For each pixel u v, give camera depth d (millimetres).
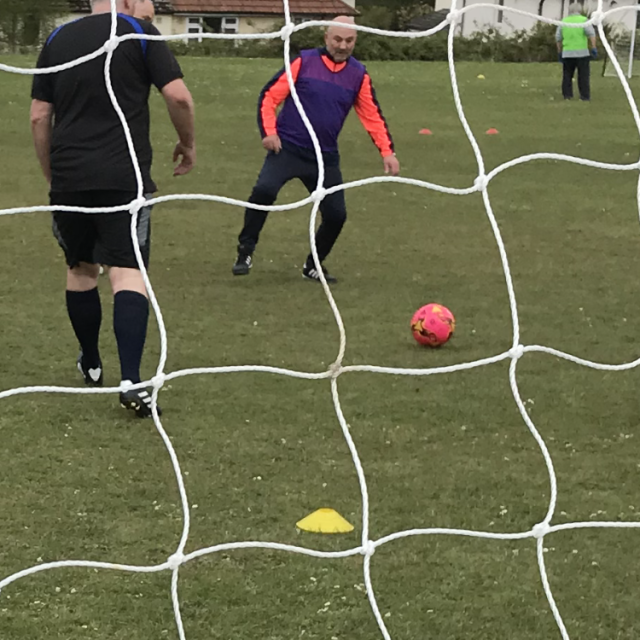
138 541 3420
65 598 3072
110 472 3930
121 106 4520
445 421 4570
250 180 11055
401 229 9031
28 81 18703
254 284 7066
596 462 4168
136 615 3000
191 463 4039
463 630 2971
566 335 6000
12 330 5746
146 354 5398
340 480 3926
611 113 16922
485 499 3797
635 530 3605
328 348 5617
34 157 12047
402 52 27156
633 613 3092
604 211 9992
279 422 4492
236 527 3535
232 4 34688
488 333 5996
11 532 3449
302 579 3223
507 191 10883
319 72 6875
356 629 2965
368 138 14398
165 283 7020
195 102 17250
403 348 5660
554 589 3211
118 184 4488
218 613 3023
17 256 7574
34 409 4551
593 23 4000
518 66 24156
